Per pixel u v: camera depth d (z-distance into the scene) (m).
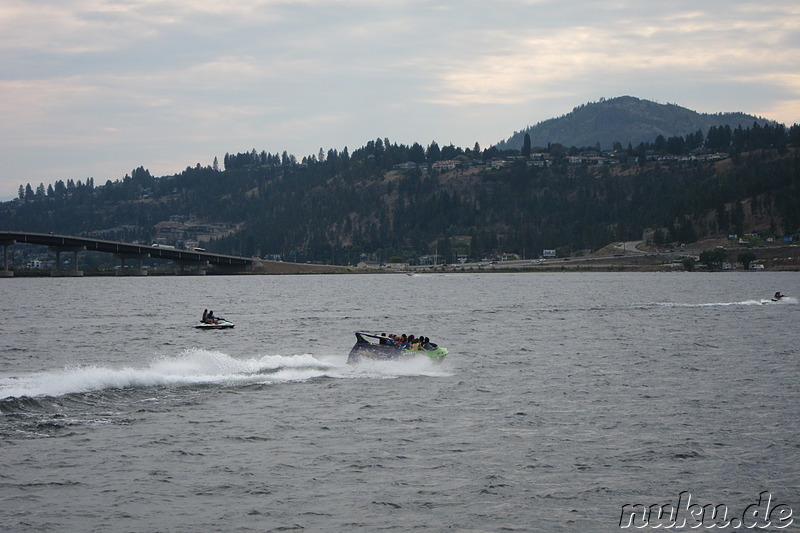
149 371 50.12
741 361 58.59
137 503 28.64
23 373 54.59
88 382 46.03
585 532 26.97
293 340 74.25
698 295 151.38
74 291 184.88
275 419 39.44
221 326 85.38
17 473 31.28
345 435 36.78
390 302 136.00
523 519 27.83
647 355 62.09
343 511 28.22
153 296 160.00
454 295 159.50
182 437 36.16
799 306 115.00
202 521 27.31
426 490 30.14
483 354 63.03
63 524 26.92
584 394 46.12
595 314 103.44
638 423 39.22
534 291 175.12
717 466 32.84
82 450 34.12
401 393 45.97
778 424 38.97
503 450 34.72
